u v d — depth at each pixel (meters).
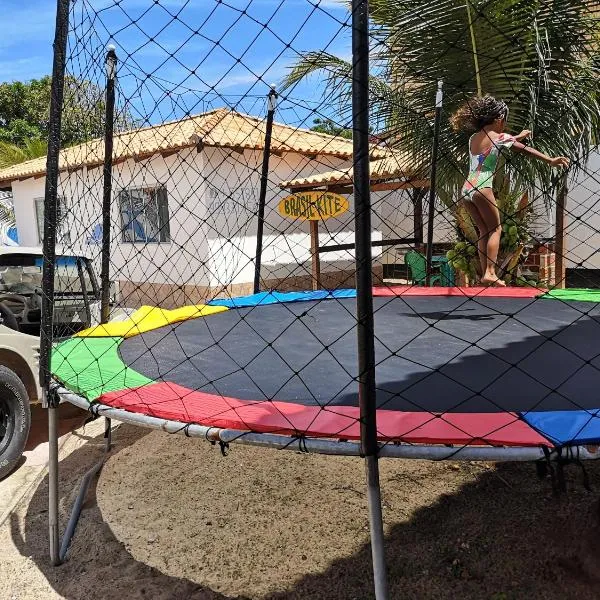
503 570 2.21
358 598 2.10
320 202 6.07
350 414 1.79
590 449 1.52
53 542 2.38
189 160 8.30
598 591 2.03
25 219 12.29
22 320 4.48
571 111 4.32
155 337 3.31
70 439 3.90
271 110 3.80
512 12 3.93
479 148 3.30
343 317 3.71
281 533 2.58
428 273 4.66
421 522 2.61
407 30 4.12
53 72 2.25
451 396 2.01
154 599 2.15
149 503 2.91
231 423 1.77
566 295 4.00
